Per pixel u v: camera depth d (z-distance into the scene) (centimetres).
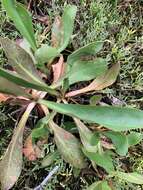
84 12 32
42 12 33
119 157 31
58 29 30
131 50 33
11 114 30
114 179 30
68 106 26
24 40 30
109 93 32
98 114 26
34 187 30
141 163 31
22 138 28
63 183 30
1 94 28
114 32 33
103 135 29
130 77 32
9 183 27
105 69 29
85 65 29
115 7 33
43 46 28
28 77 27
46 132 28
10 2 26
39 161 30
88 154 28
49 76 31
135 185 31
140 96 33
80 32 32
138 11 34
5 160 27
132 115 26
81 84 32
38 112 30
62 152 28
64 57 32
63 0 33
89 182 31
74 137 28
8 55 26
